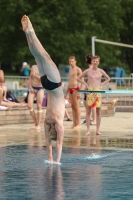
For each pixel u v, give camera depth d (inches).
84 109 1017.5
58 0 2057.1
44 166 516.7
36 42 506.6
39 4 2066.9
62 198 401.4
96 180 458.9
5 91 947.3
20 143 661.9
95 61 751.1
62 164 527.2
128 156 572.7
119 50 2444.6
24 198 402.0
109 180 458.6
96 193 415.8
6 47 2114.9
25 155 573.3
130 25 2440.9
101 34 2165.4
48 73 509.4
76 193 415.2
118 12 2269.9
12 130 804.6
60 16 2038.6
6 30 2085.4
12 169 502.9
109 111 1072.8
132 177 470.3
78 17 2095.2
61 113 520.4
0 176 474.3
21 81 1392.7
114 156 572.1
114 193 415.8
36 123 813.2
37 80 797.2
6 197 404.8
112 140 694.5
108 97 1145.4
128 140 694.5
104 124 903.1
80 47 2092.8
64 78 1337.4
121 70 2277.3
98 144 657.6
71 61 825.5
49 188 431.2
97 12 2210.9
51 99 518.3
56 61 2169.0
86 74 757.3
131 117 1050.1
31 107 808.3
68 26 2100.1
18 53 2081.7
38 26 2010.3
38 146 637.3
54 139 537.6
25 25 505.4
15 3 2046.0
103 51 2185.0
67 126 867.4
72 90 822.5
